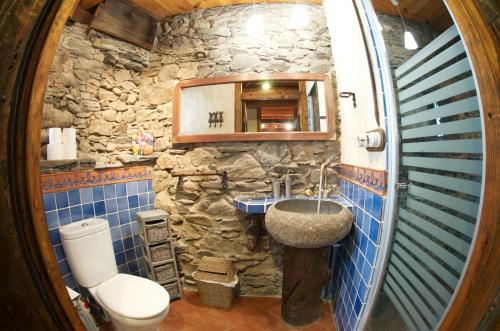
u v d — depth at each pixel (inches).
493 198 16.1
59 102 68.1
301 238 49.5
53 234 62.2
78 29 71.0
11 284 15.9
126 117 82.4
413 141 38.4
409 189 39.7
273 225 53.0
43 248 17.1
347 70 61.9
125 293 55.8
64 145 66.0
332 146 75.5
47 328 17.4
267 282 78.4
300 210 69.9
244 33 77.7
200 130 78.9
